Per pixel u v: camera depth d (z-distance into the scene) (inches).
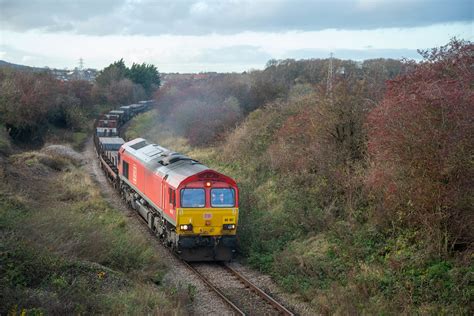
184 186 646.5
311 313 492.4
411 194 530.9
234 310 491.8
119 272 550.6
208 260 671.1
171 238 681.0
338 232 641.0
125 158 994.7
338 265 580.4
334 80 836.0
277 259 627.2
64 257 522.9
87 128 2357.3
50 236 576.4
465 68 526.0
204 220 649.6
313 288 546.3
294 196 778.8
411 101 504.7
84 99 2947.8
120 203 1010.1
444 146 481.4
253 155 1079.0
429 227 524.1
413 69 588.1
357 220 659.4
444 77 543.5
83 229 632.4
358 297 502.3
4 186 833.5
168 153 823.1
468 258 487.5
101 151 1422.2
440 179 502.9
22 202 772.6
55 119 2201.0
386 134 533.6
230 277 607.5
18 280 447.8
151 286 537.3
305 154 850.8
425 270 505.7
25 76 1958.7
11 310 378.0
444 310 442.9
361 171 711.1
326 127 789.9
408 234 564.1
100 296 459.2
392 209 590.2
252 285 561.9
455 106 470.0
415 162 515.2
